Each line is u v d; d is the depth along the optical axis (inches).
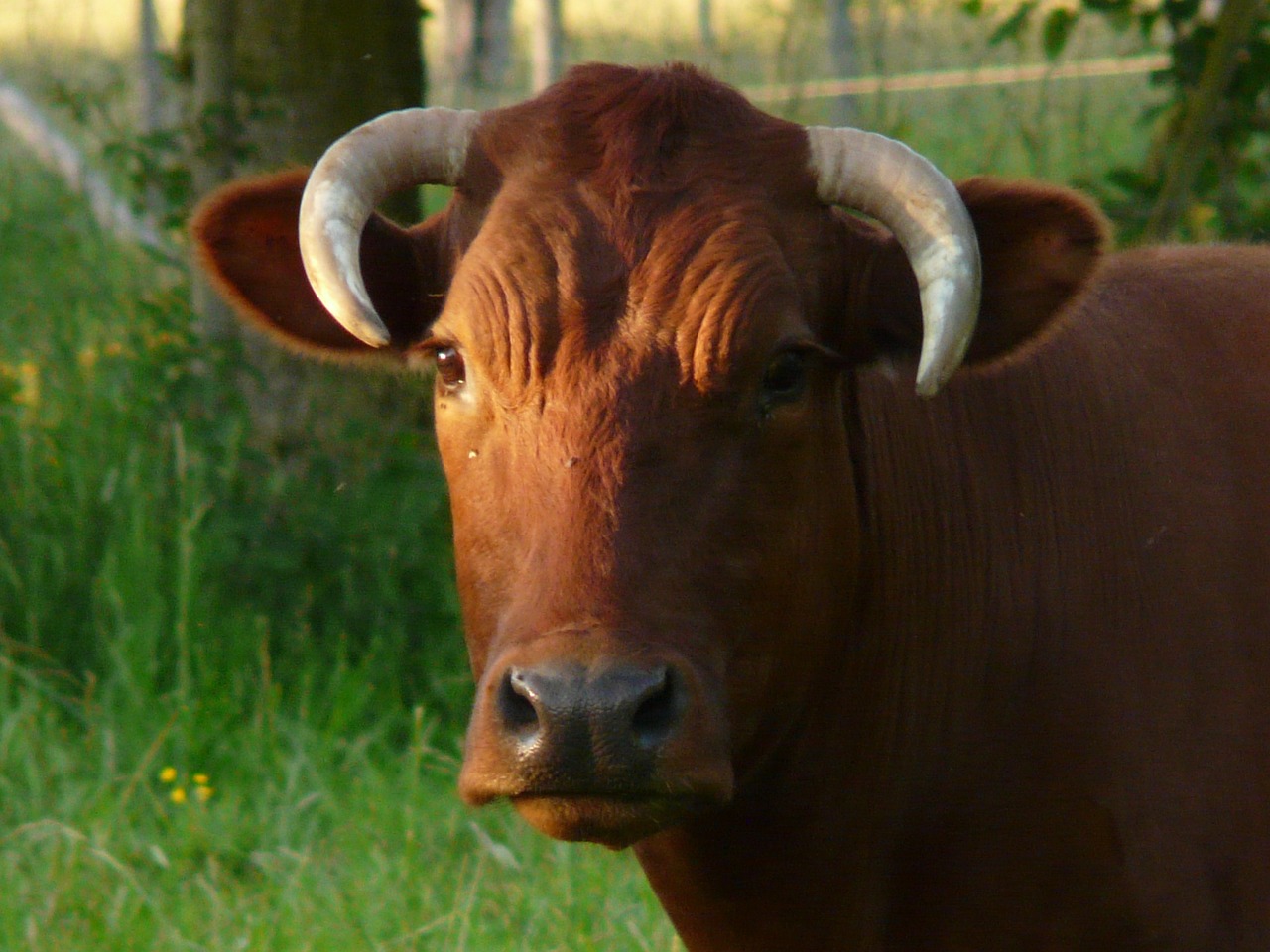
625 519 415.8
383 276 494.9
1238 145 1004.6
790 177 455.8
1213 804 494.6
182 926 682.2
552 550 414.6
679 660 405.7
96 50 1845.5
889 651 504.1
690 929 519.5
